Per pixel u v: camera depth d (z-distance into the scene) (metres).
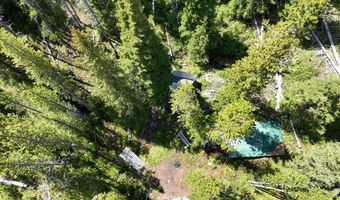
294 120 45.94
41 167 37.50
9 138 35.00
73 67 53.03
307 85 41.78
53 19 51.84
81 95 48.53
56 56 54.19
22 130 35.44
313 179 38.84
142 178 46.28
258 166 45.66
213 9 46.81
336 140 45.91
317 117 43.59
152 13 56.88
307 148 45.97
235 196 36.75
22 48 37.09
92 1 48.41
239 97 40.91
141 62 39.00
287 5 46.56
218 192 33.56
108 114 48.66
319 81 41.38
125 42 38.53
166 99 48.94
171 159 47.06
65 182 39.22
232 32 53.66
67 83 43.66
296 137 46.16
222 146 40.97
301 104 44.12
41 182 42.00
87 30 54.94
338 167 37.53
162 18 56.50
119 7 36.19
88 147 45.72
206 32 47.00
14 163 35.03
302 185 38.38
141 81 41.34
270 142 46.03
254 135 46.25
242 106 38.03
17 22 56.62
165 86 43.47
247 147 46.00
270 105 48.00
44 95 41.47
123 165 46.97
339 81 40.25
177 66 52.41
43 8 49.97
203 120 41.59
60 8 51.44
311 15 44.56
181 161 46.84
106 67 36.81
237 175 45.41
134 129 48.09
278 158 45.91
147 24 36.91
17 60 38.00
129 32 36.81
